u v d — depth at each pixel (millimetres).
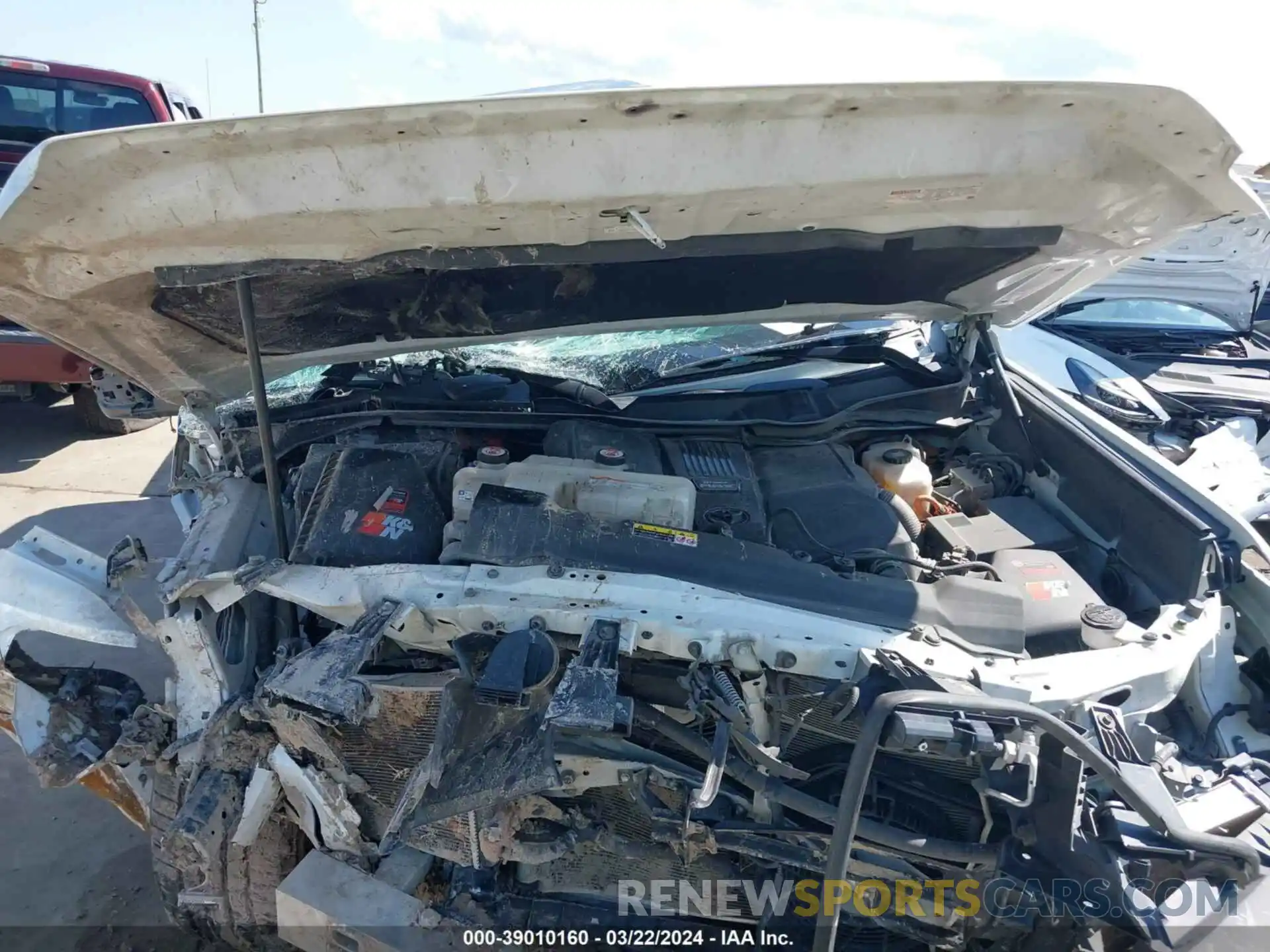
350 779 2195
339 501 2426
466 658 1968
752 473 2715
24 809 3131
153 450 6562
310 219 1772
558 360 3377
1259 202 1981
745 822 2057
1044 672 2018
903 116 1647
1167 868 1825
